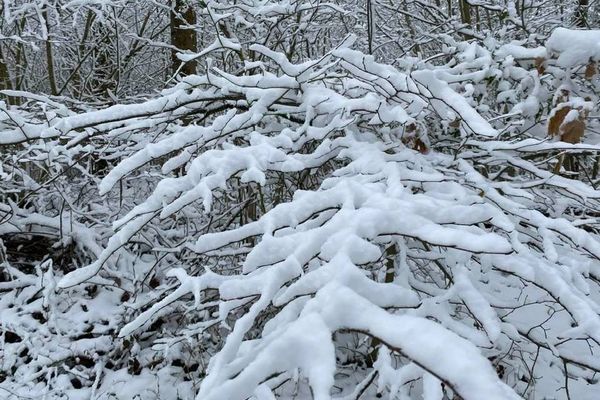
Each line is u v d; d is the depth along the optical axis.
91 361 3.62
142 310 3.78
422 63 3.68
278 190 3.51
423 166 2.70
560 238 2.86
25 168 4.94
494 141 2.91
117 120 3.19
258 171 2.39
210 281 1.96
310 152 3.45
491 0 5.47
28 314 3.77
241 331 1.45
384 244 2.55
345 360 3.44
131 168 2.80
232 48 3.54
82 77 6.96
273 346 1.23
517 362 3.28
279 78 3.07
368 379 1.94
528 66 3.73
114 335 3.70
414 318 1.19
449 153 3.52
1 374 3.46
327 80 3.55
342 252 1.53
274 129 3.48
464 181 2.62
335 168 3.39
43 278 3.94
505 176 3.39
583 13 6.08
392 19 6.54
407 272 2.28
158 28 8.02
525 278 1.98
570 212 3.68
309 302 1.33
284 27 4.67
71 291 4.05
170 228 4.61
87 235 4.26
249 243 3.58
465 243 1.58
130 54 6.87
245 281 1.62
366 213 1.73
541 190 3.38
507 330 2.57
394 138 2.91
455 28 4.52
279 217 2.01
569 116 2.73
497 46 3.82
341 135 3.21
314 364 1.18
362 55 2.70
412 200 2.01
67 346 3.59
